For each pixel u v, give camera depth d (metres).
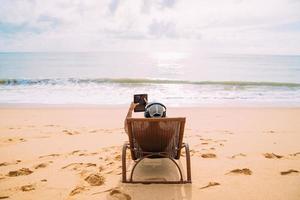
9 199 3.64
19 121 8.52
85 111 10.08
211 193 3.77
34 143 6.20
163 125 3.88
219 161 4.99
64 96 13.70
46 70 31.47
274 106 11.38
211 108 10.67
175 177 4.27
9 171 4.58
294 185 4.02
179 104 11.70
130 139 4.06
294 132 7.30
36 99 12.88
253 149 5.75
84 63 44.66
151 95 14.00
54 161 5.03
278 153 5.49
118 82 18.62
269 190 3.86
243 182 4.12
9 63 44.50
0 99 12.82
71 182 4.13
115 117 9.12
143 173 4.41
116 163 4.86
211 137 6.71
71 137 6.70
